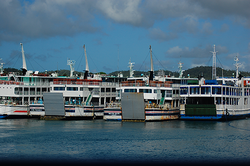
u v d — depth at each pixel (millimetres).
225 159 44688
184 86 81938
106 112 78375
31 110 81938
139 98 71562
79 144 51938
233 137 58156
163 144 52406
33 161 43250
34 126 69500
